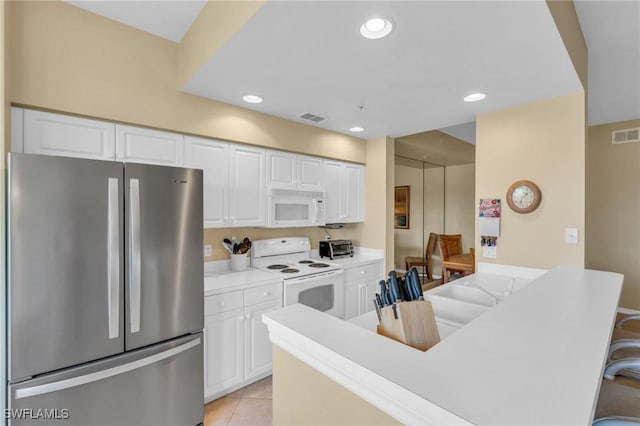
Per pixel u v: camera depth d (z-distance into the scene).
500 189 2.53
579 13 1.84
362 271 3.27
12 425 1.33
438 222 4.98
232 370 2.24
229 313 2.23
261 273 2.67
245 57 1.71
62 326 1.44
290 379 0.90
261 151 2.73
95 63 1.85
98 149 1.89
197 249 1.93
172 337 1.82
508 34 1.45
